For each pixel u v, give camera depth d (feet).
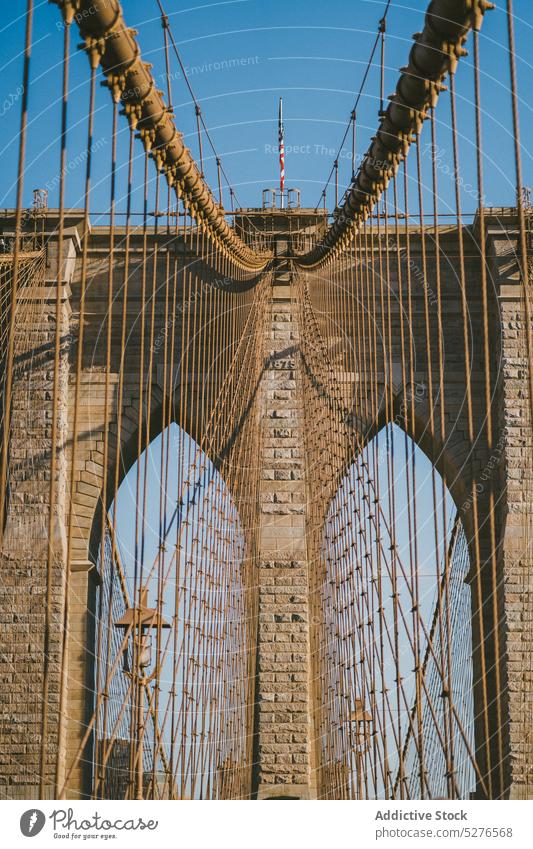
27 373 142.10
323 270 150.92
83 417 146.20
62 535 139.13
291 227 154.20
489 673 137.90
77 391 62.34
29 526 138.10
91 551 144.36
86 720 135.85
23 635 135.54
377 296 150.30
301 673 137.90
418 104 79.20
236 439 145.48
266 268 152.15
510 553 136.98
